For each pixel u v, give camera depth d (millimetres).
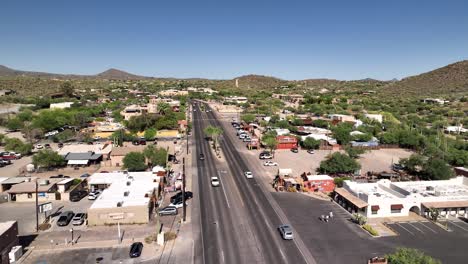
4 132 134000
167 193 67000
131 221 52000
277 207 59656
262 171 84625
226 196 65125
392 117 167500
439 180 67562
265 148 113062
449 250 44250
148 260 41062
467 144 110125
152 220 53344
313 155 104438
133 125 134625
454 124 158500
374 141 120500
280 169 79375
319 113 190625
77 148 93562
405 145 118812
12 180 68500
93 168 84562
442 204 55531
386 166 93000
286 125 145250
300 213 57000
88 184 67688
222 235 48188
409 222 53531
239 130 142000
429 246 45344
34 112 170750
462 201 56906
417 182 63969
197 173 81438
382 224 52562
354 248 44594
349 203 58438
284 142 114062
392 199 55719
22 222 52156
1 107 184750
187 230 49750
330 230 50188
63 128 142250
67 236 47438
